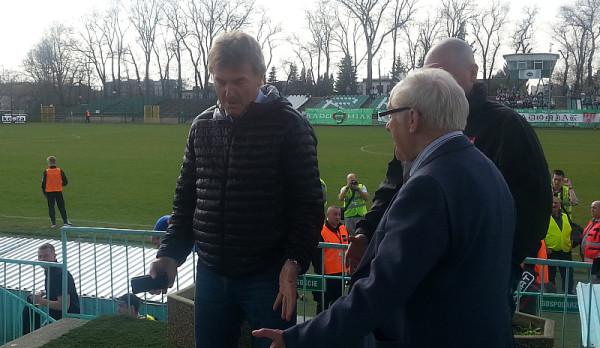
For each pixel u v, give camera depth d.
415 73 2.16
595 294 4.00
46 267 6.00
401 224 1.96
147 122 65.56
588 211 14.80
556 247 9.12
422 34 71.88
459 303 1.99
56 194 13.84
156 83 91.38
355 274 2.22
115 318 5.05
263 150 2.71
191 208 3.10
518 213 2.78
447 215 1.94
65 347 4.43
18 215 14.88
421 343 2.04
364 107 61.25
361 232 3.18
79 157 28.23
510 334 2.17
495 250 2.02
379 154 28.16
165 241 3.08
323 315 2.03
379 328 2.18
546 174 2.84
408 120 2.12
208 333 2.90
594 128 44.94
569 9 70.31
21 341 4.60
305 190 2.72
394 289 1.90
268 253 2.75
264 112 2.71
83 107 71.94
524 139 2.85
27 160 26.92
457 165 2.02
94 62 80.38
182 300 4.43
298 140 2.72
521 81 65.88
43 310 6.26
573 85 68.88
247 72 2.65
